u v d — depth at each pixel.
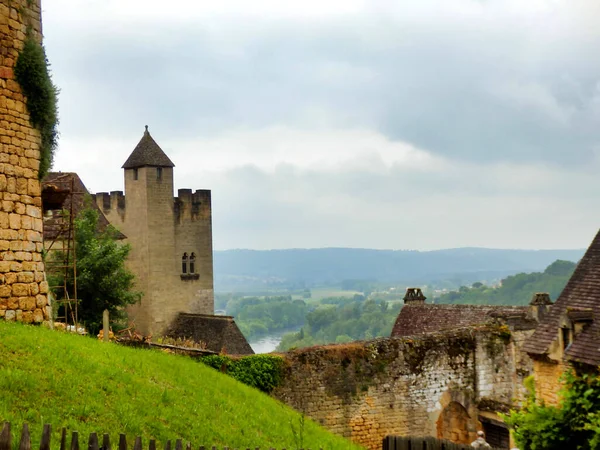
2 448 11.33
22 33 23.73
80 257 48.88
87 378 18.22
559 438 21.64
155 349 30.16
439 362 36.38
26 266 23.39
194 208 81.25
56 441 14.10
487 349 37.53
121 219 80.25
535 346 28.47
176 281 79.50
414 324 53.34
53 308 32.44
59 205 29.20
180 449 13.06
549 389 27.86
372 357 34.75
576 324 26.88
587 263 30.16
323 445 23.62
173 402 19.59
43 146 24.39
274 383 32.12
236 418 21.20
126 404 17.66
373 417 34.44
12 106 23.17
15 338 19.03
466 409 36.84
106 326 28.70
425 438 21.33
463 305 51.50
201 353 31.52
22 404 15.34
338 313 182.12
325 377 33.47
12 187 23.03
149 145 79.25
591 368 25.17
